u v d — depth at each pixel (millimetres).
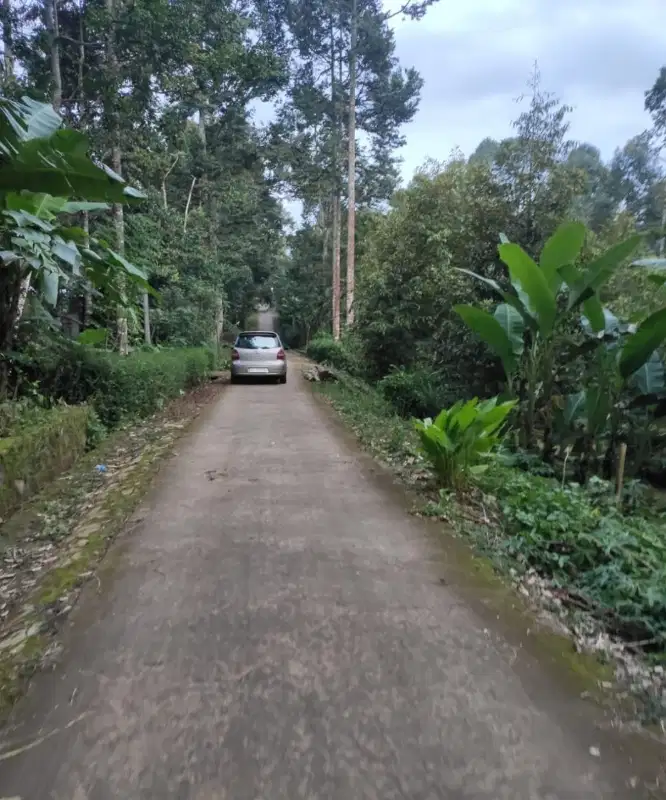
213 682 2283
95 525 4180
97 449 6793
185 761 1859
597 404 6914
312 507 4562
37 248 6004
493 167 10742
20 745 1941
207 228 25578
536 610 2930
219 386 14547
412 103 25938
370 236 15680
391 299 13602
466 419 4859
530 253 10195
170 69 11820
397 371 12016
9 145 4605
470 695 2211
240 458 6254
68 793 1732
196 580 3234
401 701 2170
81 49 11352
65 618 2816
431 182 13070
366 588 3148
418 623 2771
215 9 12414
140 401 8734
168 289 19406
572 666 2420
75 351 7492
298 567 3420
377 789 1746
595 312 6867
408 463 5891
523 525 4004
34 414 5578
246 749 1913
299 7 22656
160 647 2545
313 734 1985
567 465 7207
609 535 3596
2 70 9500
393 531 4039
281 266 46312
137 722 2047
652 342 6453
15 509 4621
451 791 1739
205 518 4285
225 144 25297
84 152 4781
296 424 8531
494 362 9867
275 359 14945
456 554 3633
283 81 19969
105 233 11602
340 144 25125
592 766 1848
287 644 2570
